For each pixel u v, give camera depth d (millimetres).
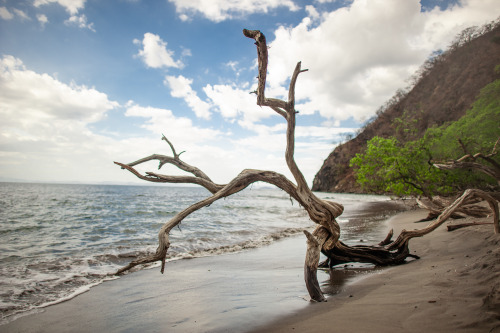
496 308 2717
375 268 5602
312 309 3521
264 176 4293
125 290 4730
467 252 5328
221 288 4730
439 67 77188
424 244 6922
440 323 2676
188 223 14875
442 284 3746
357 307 3400
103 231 12219
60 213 19750
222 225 14336
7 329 3316
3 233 11555
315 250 4254
